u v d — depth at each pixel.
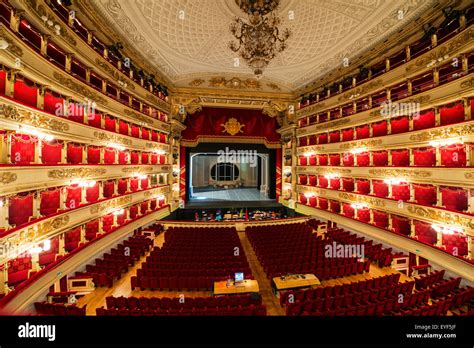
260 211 23.06
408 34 11.81
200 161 36.28
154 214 17.44
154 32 12.88
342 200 16.64
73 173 9.85
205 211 22.03
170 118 19.30
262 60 9.57
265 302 8.71
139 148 15.24
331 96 17.44
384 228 13.42
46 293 8.33
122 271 10.80
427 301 7.95
